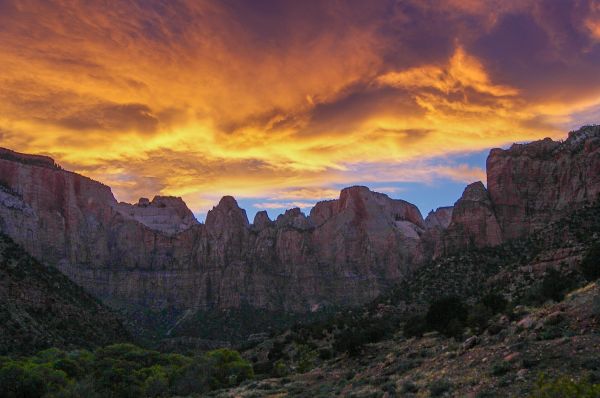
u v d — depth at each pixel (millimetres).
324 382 54312
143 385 70750
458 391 30328
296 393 49625
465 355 39562
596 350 29250
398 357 54125
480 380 30938
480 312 60500
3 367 65250
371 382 43188
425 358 47812
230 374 80188
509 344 36750
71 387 58969
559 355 30188
